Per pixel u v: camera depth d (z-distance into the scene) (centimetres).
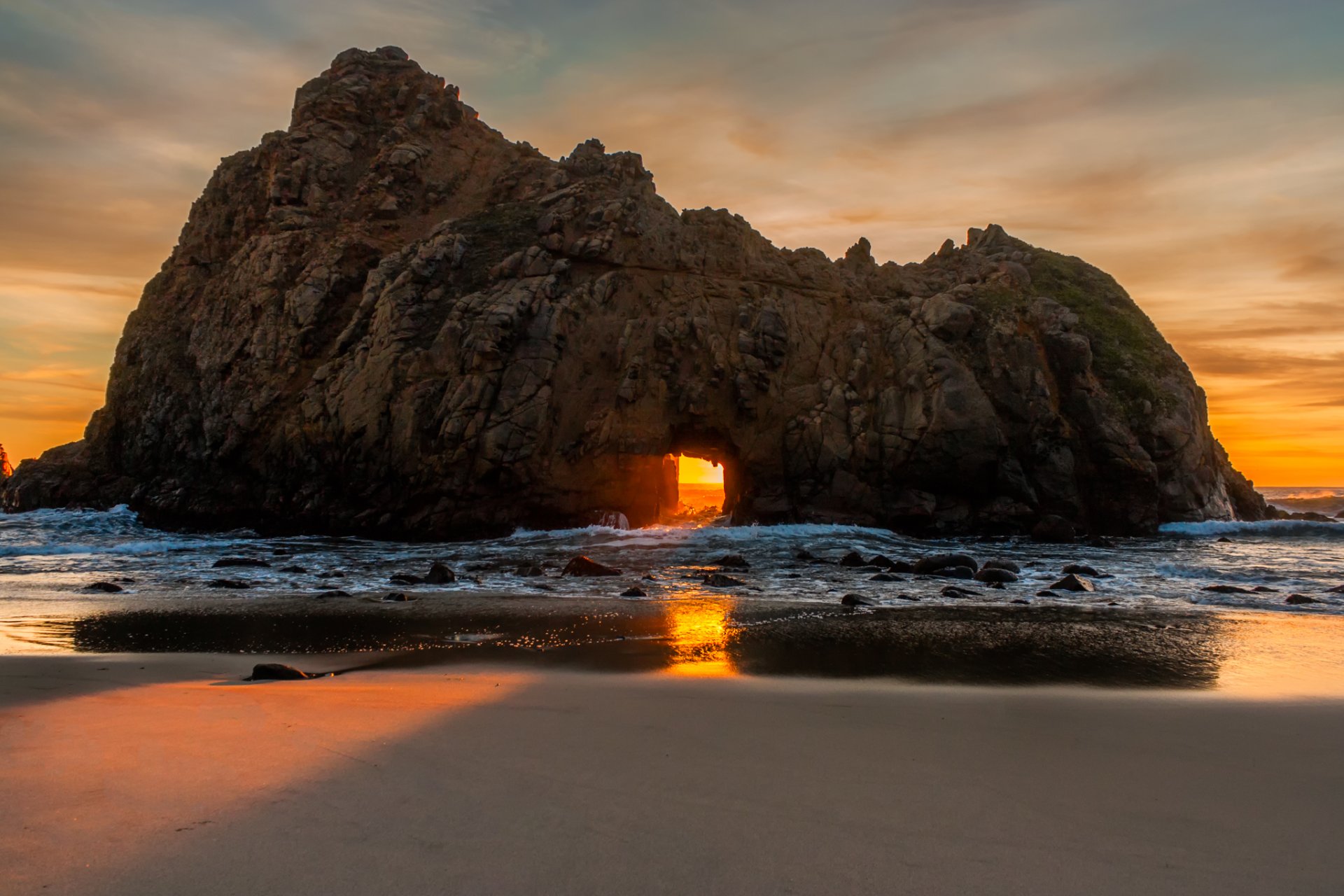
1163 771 636
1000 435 3234
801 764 632
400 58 4469
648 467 3341
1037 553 2667
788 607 1627
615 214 3569
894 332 3591
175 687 903
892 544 2886
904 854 471
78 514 3550
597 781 577
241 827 482
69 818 491
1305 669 1087
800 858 462
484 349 3142
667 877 434
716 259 3666
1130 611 1584
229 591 1861
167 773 571
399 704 801
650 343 3403
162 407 3659
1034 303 3644
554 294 3356
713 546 2770
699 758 641
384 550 2761
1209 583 1984
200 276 4031
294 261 3662
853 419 3391
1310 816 543
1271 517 4025
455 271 3447
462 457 3061
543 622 1459
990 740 720
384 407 3145
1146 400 3425
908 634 1354
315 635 1344
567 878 429
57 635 1344
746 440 3406
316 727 699
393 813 509
